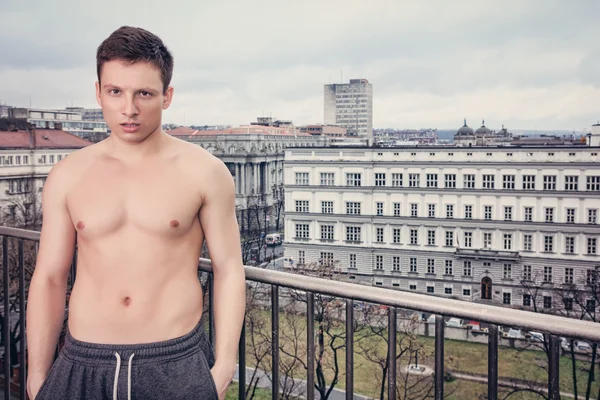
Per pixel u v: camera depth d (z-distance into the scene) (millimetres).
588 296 31125
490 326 1380
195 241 1475
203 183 1449
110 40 1387
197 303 1473
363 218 36812
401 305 1470
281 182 48094
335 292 1584
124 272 1397
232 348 1502
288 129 56781
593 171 32219
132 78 1359
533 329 1296
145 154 1445
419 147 35594
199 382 1415
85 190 1435
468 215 35000
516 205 33875
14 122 34562
